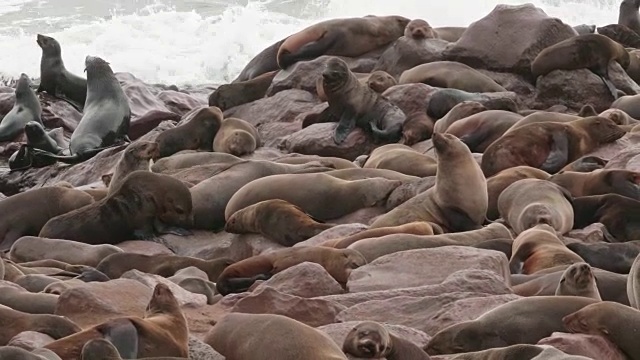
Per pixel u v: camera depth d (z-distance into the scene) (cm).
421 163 6069
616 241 4953
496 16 7962
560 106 7538
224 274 4412
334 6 14838
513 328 3173
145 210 5653
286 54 8500
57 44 9894
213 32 13362
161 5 15588
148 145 6262
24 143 8794
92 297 3525
